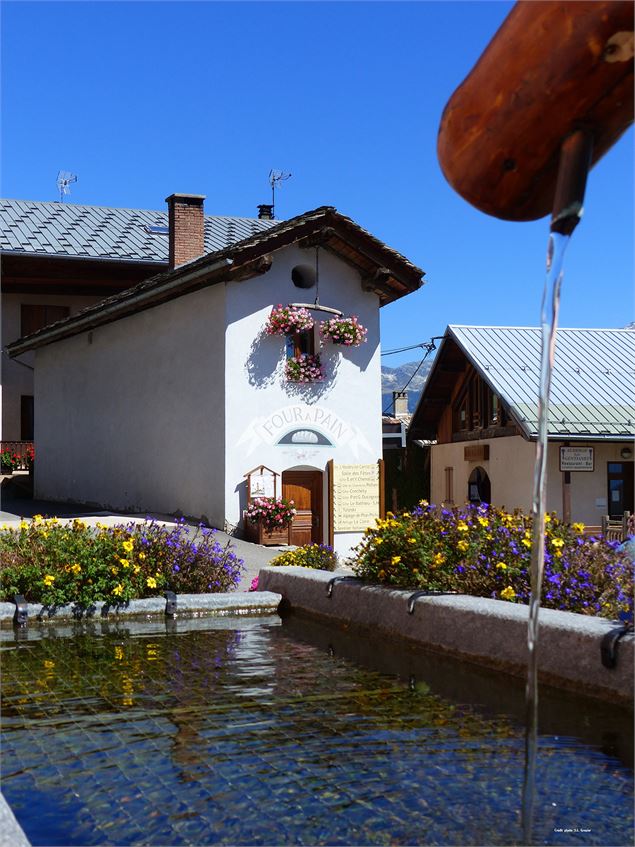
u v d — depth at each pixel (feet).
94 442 76.95
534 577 6.73
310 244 60.39
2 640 26.89
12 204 110.83
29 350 90.53
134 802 13.12
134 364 70.49
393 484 100.99
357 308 62.95
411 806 12.91
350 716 17.90
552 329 5.67
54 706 18.70
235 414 58.70
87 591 30.60
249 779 14.07
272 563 41.16
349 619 28.78
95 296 101.04
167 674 21.95
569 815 12.54
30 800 13.25
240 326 59.21
